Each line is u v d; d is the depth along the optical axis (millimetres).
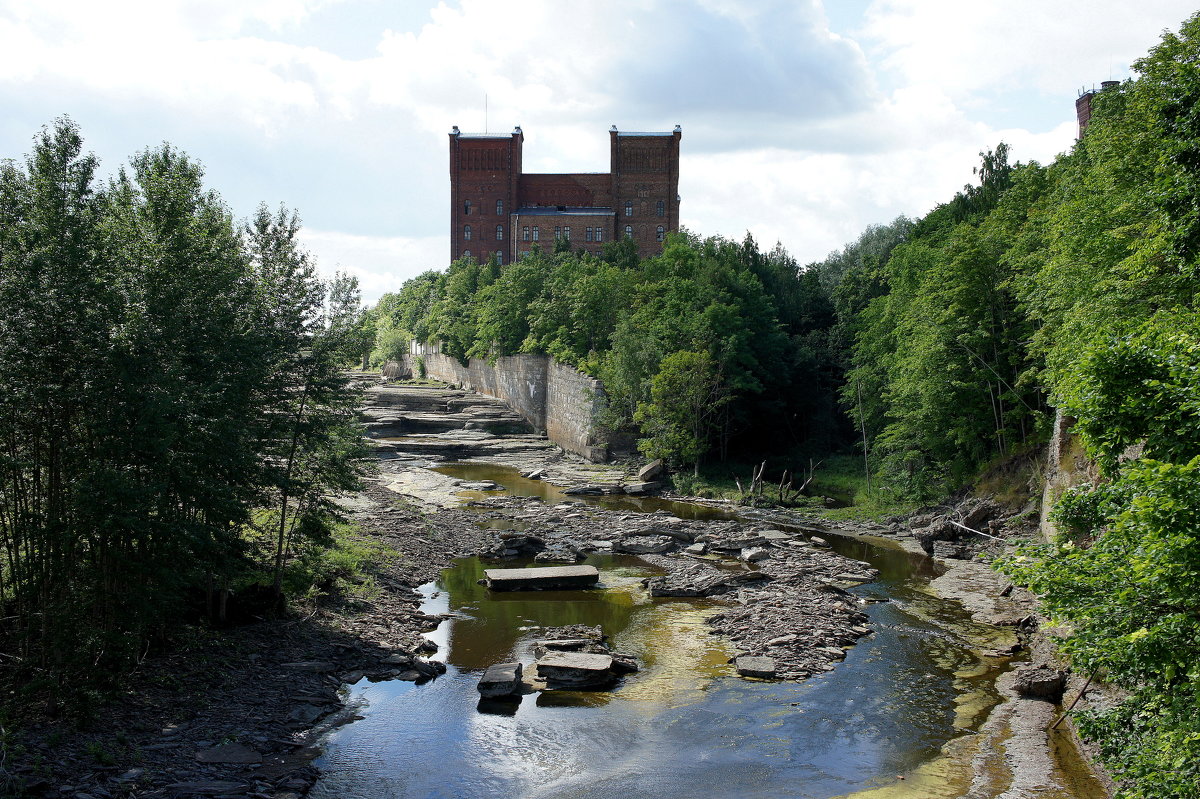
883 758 20031
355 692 23562
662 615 32156
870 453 71688
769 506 57406
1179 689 12828
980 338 50531
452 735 21031
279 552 27828
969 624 31188
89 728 18375
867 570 39375
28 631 19422
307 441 27391
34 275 17953
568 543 44031
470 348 109812
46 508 19188
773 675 25516
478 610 32531
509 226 142375
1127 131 33062
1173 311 17891
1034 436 47719
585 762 19703
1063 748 20328
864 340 69812
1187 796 11664
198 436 21250
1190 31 30812
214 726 19812
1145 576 11984
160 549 20375
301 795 17531
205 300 22484
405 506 50906
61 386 18531
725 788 18500
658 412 66625
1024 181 54406
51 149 19375
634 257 109812
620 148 140000
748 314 77438
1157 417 13750
